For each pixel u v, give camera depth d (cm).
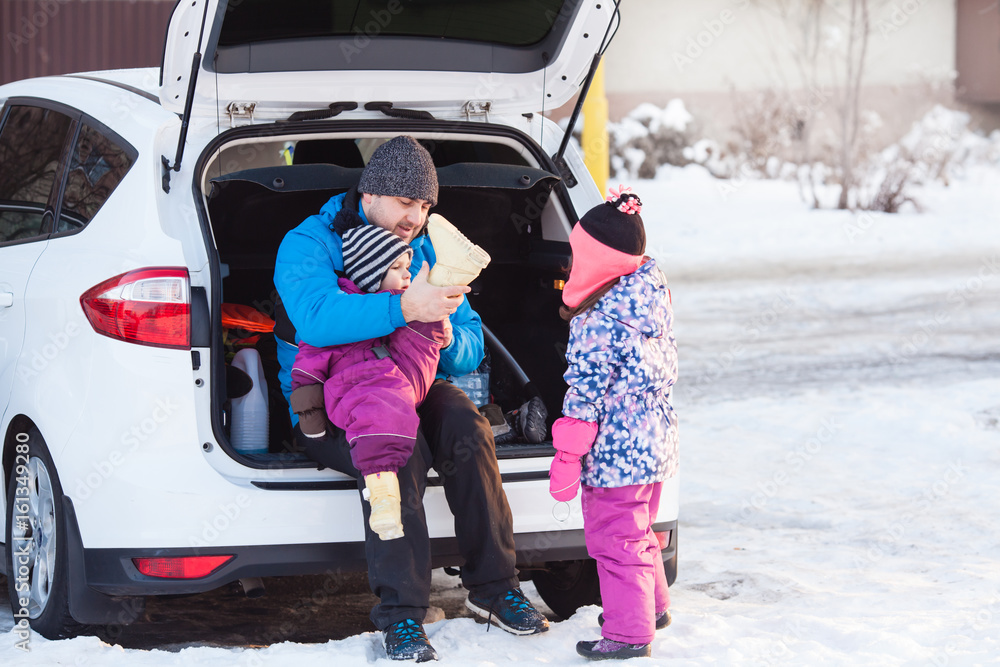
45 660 314
